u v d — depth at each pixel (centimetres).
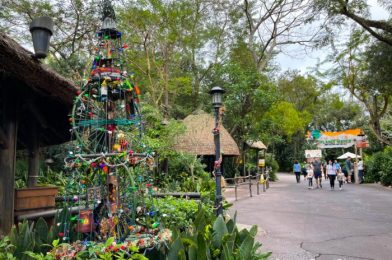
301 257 623
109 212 346
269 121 2469
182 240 353
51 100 559
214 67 2661
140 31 1862
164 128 1312
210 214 604
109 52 383
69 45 1528
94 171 352
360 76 1916
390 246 697
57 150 1038
